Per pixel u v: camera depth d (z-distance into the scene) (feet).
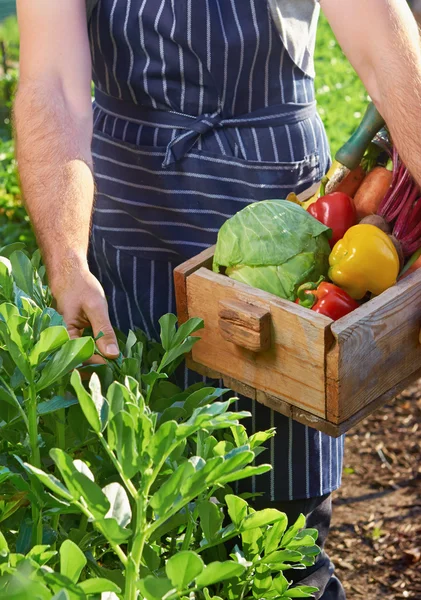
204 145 7.58
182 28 7.27
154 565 4.64
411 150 6.40
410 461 13.51
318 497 8.29
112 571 4.66
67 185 6.50
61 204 6.39
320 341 5.61
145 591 3.64
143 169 7.73
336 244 6.40
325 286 6.17
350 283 6.26
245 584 5.01
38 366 4.82
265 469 4.00
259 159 7.63
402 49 6.53
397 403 14.84
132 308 8.29
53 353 4.90
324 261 6.38
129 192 7.88
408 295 6.01
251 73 7.48
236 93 7.52
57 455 3.62
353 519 12.30
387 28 6.55
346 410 5.83
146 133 7.65
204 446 4.75
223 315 6.03
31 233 15.92
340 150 7.10
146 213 7.88
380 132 7.35
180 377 8.04
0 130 23.36
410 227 6.72
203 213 7.72
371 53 6.59
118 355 5.59
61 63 7.06
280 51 7.48
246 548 4.91
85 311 5.81
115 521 3.66
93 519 3.67
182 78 7.45
